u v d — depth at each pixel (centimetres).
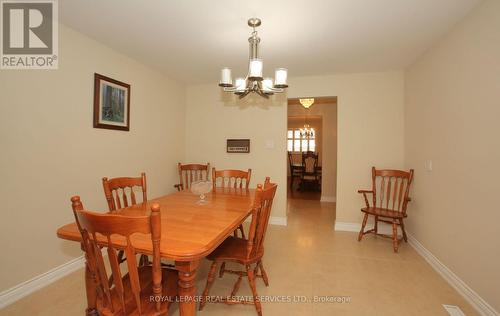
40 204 196
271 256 261
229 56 283
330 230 347
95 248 106
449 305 179
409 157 305
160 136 346
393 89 329
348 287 202
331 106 542
